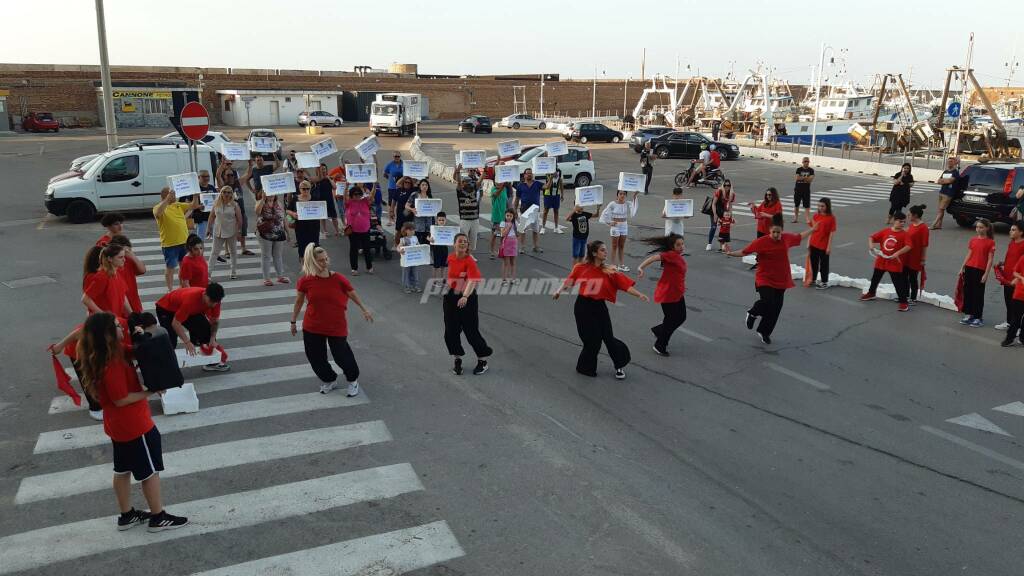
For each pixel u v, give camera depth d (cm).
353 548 524
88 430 709
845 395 830
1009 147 3538
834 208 2344
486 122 5753
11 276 1327
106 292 759
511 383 848
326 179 1705
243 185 2609
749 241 1780
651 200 2436
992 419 770
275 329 1032
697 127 5988
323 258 760
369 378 854
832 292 1303
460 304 827
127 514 541
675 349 984
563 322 1101
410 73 9788
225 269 1404
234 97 6372
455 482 620
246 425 721
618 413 769
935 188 2928
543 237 1798
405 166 1531
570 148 2678
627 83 9519
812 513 581
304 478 621
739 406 795
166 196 1192
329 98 6938
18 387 815
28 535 534
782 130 4947
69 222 1884
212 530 544
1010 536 555
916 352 982
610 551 524
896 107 5259
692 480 630
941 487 628
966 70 3647
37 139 4338
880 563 517
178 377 523
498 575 496
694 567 507
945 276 1438
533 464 653
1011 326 998
